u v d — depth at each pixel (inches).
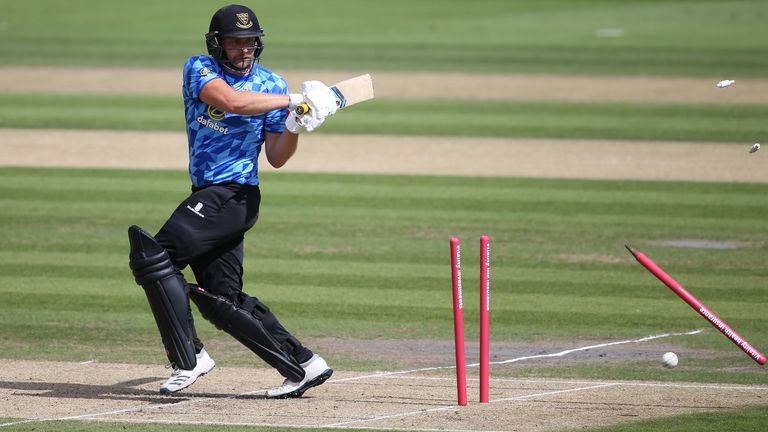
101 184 2313.0
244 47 1020.5
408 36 5113.2
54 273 1657.2
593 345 1323.8
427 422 979.3
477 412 1013.2
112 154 2635.3
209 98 997.8
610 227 1955.0
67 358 1256.8
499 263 1717.5
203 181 1027.3
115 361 1246.3
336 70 3882.9
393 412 1016.2
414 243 1845.5
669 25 5674.2
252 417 999.6
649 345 1325.0
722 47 4707.2
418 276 1649.9
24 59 4286.4
